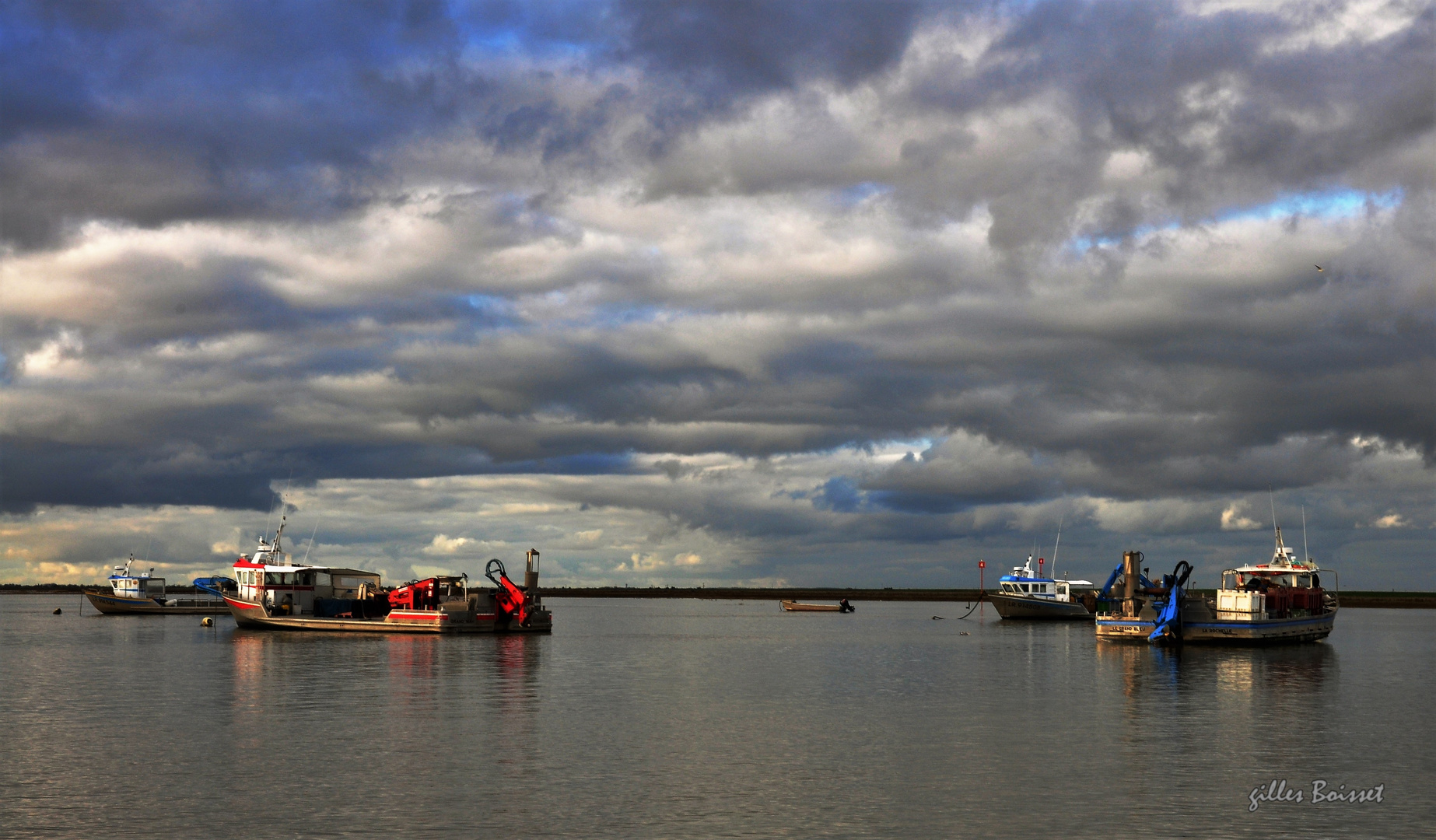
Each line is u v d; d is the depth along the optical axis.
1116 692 62.75
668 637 124.44
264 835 30.34
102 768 38.84
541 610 118.81
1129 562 118.75
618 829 31.08
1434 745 44.28
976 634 129.25
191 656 85.50
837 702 58.09
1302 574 105.38
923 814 32.94
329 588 121.50
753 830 31.08
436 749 42.62
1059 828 31.47
